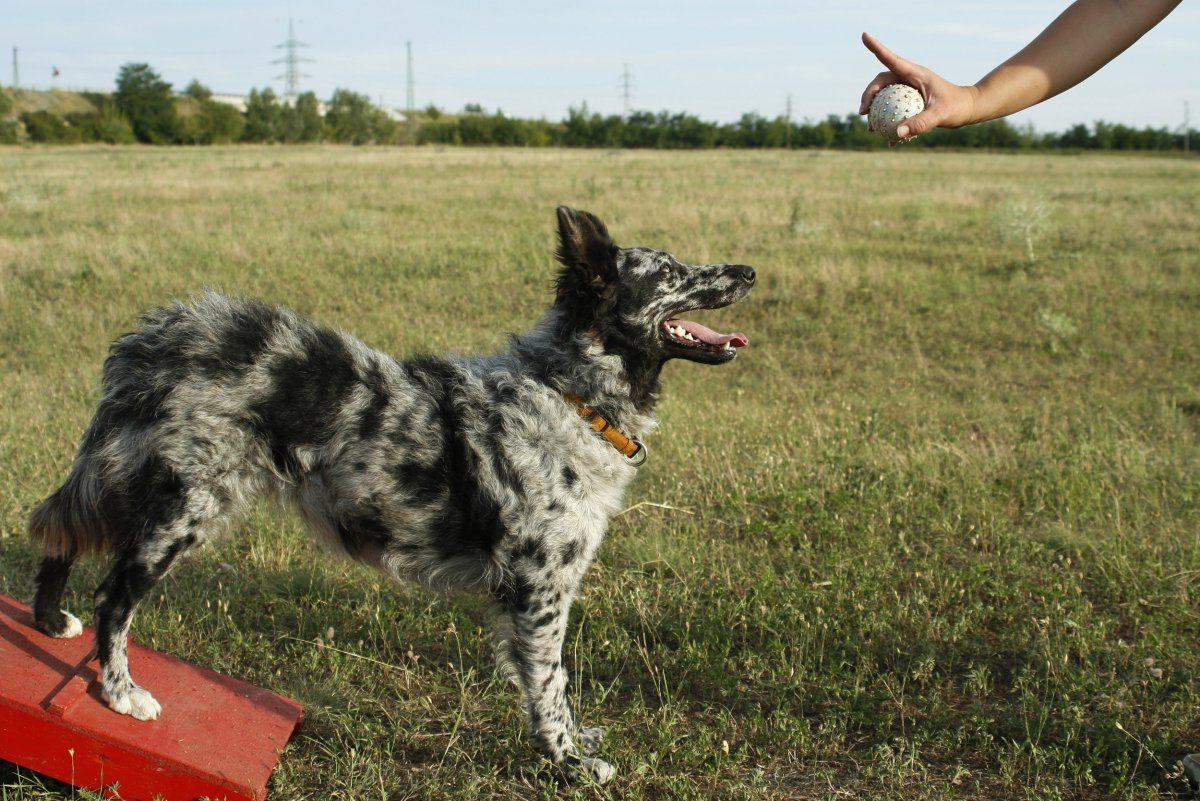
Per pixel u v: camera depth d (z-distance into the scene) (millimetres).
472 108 141500
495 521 4000
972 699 4602
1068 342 11562
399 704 4488
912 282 13961
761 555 5945
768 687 4695
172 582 5441
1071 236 18719
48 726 3520
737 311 12711
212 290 4207
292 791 3900
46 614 4074
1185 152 75312
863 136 80250
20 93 94000
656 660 4879
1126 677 4648
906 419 8609
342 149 65312
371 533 4086
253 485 3961
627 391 4367
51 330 10641
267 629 5188
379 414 3971
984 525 6320
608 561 5914
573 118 84500
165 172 32625
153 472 3789
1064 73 3199
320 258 14898
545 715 4051
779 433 7949
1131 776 3930
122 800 3607
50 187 24438
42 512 3986
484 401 4109
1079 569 5801
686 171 37031
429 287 13234
